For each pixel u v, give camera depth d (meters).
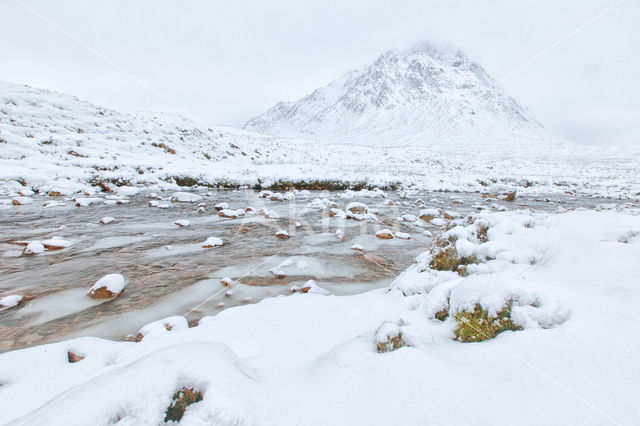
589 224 3.24
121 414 1.30
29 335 3.12
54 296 4.06
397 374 1.70
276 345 2.53
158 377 1.46
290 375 2.02
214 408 1.38
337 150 46.38
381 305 3.33
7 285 4.35
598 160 55.50
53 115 20.55
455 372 1.65
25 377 2.25
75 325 3.35
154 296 4.14
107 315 3.59
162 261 5.55
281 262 5.66
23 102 20.53
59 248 6.04
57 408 1.34
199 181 16.84
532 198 17.20
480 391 1.46
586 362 1.50
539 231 3.69
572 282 2.36
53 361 2.48
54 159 15.90
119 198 11.50
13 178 12.31
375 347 2.12
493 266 3.47
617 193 19.28
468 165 40.25
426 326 2.75
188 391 1.46
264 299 3.85
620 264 2.27
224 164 22.91
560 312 2.01
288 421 1.47
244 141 36.94
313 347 2.49
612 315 1.79
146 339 2.86
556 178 28.33
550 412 1.25
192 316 3.59
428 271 4.18
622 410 1.19
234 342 2.62
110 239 6.78
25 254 5.67
